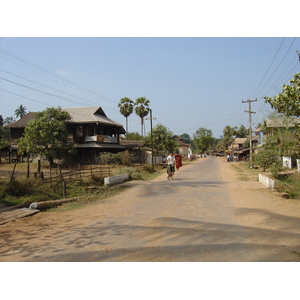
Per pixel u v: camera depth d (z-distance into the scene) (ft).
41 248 18.15
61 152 103.50
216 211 28.27
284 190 44.52
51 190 41.32
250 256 15.38
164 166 123.44
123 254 16.22
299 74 29.94
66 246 18.33
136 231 21.43
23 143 102.89
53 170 85.81
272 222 23.27
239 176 69.15
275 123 71.92
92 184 50.19
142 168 90.33
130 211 30.12
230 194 39.34
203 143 330.75
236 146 270.26
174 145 143.13
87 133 120.78
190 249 16.67
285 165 88.94
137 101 183.52
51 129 101.96
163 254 15.97
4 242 20.06
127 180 62.03
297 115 30.99
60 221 26.81
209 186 48.37
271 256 15.35
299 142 38.19
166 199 36.68
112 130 136.67
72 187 45.68
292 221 23.61
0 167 96.17
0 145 137.28
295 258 15.06
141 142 153.38
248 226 22.00
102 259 15.57
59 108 112.88
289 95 29.71
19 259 16.17
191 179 62.28
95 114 127.13
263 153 84.99
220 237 19.03
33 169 88.53
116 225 23.80
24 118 128.36
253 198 35.83
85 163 118.52
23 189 37.96
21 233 22.58
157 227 22.39
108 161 107.76
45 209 33.63
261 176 53.93
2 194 35.47
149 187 49.55
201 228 21.63
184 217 25.85
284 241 18.02
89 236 20.59
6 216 28.94
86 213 30.35
